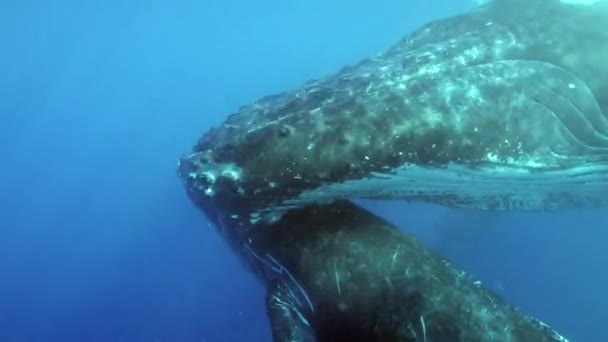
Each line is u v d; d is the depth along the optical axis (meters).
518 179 5.57
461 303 4.92
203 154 5.80
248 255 6.08
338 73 6.56
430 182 5.54
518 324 4.84
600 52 5.80
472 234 19.78
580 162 5.36
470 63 5.88
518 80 5.52
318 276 5.31
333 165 5.19
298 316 5.32
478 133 5.20
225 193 5.61
